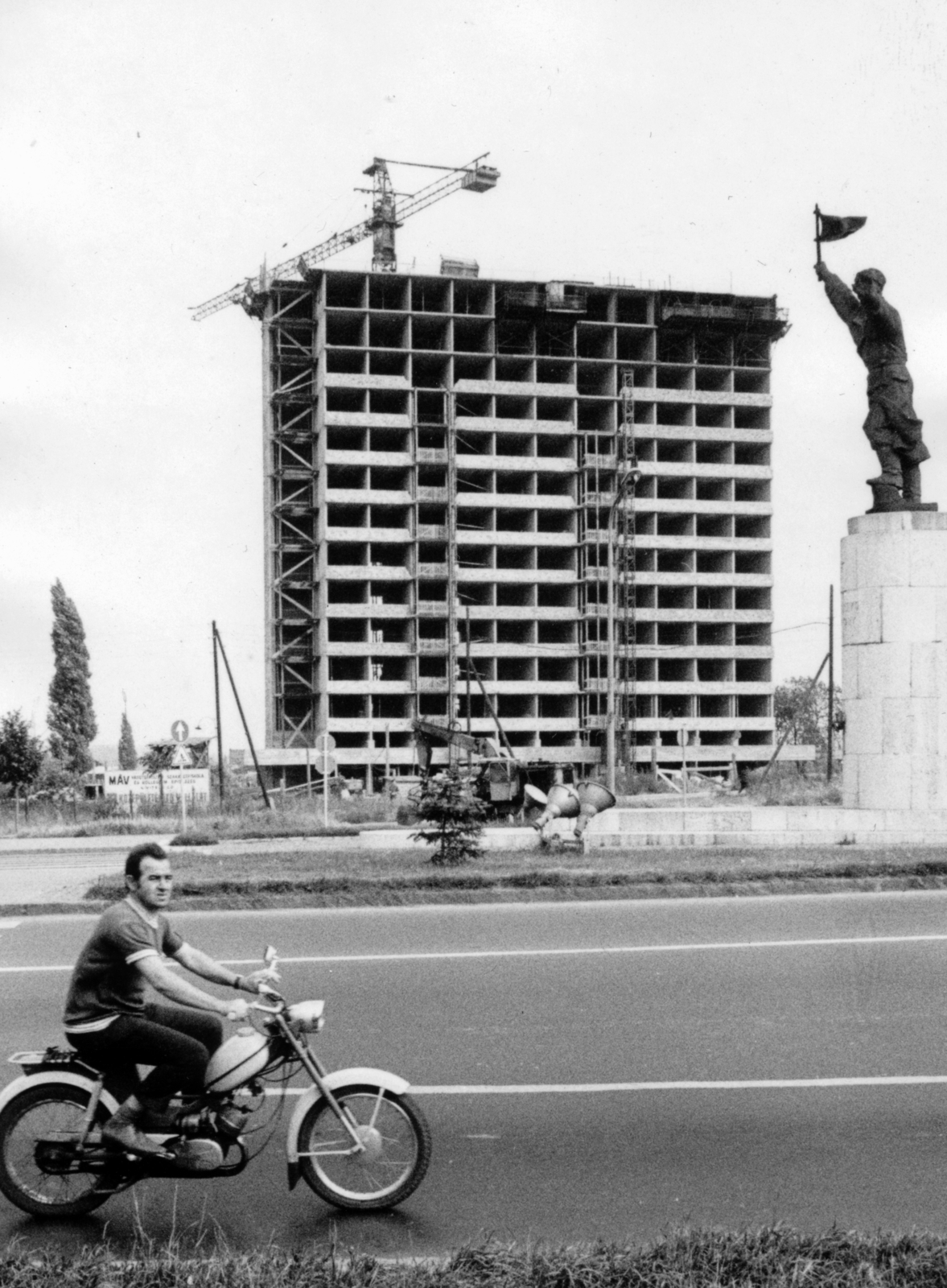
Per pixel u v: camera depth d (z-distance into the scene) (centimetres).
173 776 4569
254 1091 585
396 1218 562
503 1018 922
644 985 1030
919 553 2247
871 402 2342
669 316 10906
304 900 1512
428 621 10281
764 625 10919
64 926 1417
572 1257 475
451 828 1848
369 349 10212
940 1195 577
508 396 10500
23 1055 593
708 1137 662
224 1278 467
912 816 2209
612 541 6078
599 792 2080
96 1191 575
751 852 1942
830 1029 881
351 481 10456
